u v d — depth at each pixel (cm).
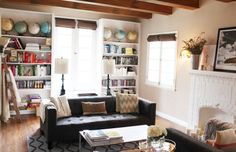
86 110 443
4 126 481
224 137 242
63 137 378
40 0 531
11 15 557
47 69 586
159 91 616
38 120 528
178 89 550
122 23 676
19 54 553
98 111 448
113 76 670
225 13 436
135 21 696
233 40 415
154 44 638
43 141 404
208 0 470
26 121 518
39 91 593
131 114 453
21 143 393
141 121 434
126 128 363
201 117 467
